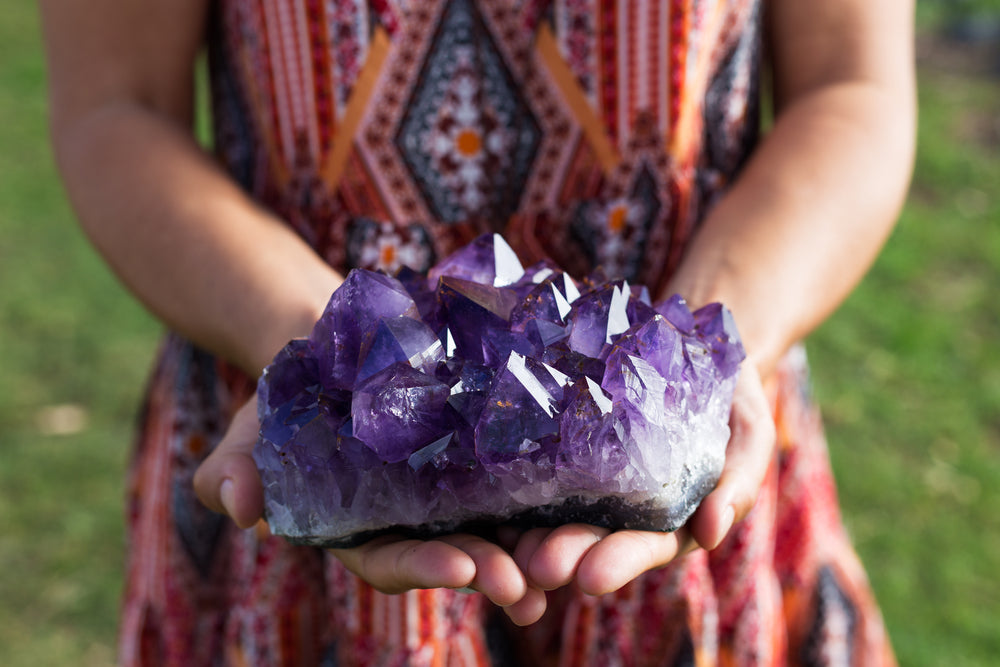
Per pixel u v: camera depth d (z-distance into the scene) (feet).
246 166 2.27
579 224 2.17
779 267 2.04
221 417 2.25
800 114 2.23
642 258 2.19
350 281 1.83
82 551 4.15
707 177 2.24
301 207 2.17
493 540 1.86
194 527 2.26
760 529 2.19
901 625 3.80
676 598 2.10
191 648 2.29
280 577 2.14
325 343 1.82
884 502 4.41
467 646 2.11
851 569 2.41
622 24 2.08
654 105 2.12
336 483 1.79
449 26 2.06
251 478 1.85
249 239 2.02
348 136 2.11
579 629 2.13
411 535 1.84
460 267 1.97
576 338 1.86
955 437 4.83
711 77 2.21
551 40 2.09
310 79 2.10
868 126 2.19
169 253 2.03
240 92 2.23
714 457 1.86
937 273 6.27
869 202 2.12
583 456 1.78
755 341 1.98
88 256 6.42
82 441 4.75
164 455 2.26
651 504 1.79
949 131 8.31
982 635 3.76
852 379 5.26
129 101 2.21
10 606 3.89
